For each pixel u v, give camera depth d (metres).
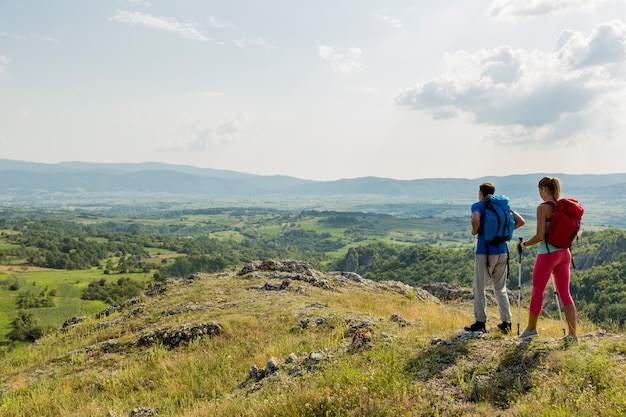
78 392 11.64
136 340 15.02
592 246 102.75
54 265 178.25
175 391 10.43
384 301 19.44
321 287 21.14
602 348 6.56
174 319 16.86
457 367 6.95
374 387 6.52
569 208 7.25
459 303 23.73
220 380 10.58
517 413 5.21
